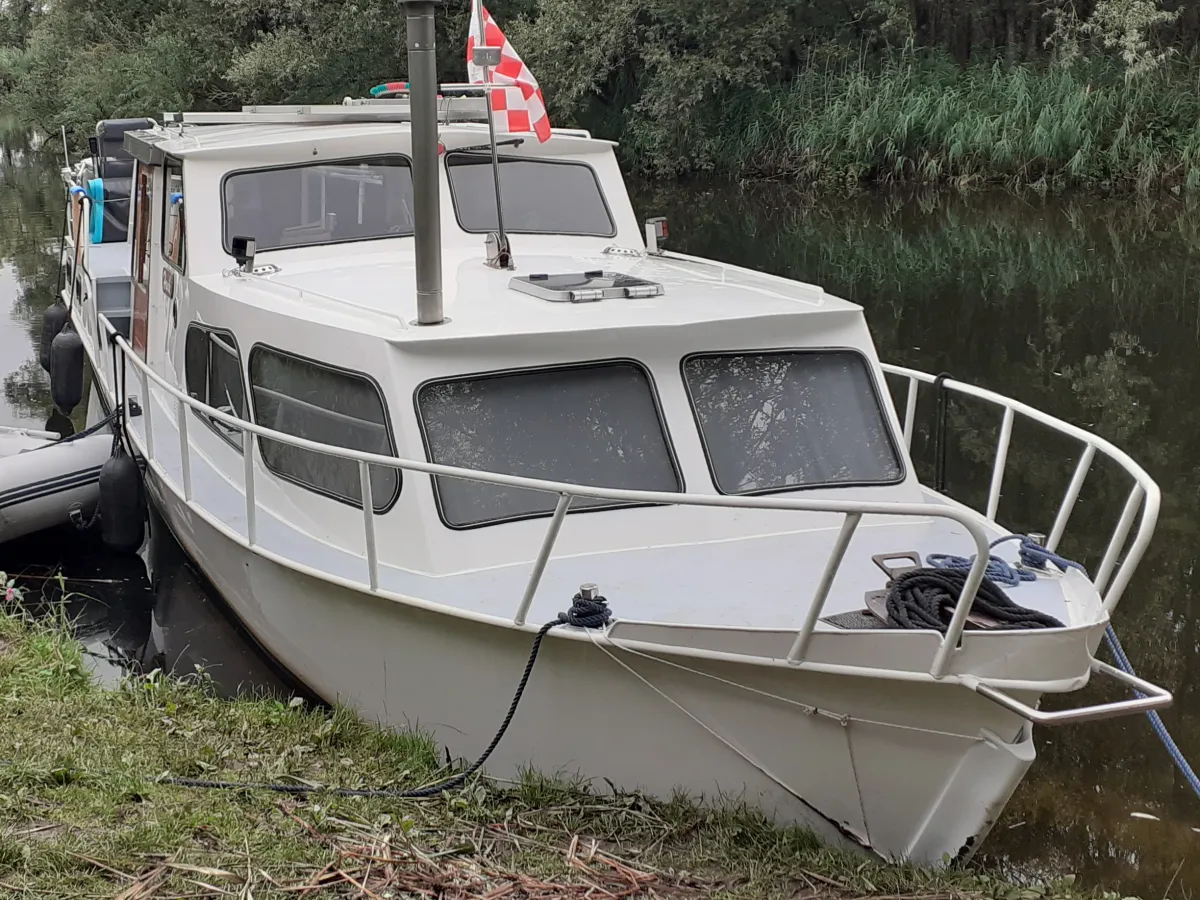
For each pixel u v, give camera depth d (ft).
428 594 14.34
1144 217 61.87
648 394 15.64
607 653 13.37
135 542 22.88
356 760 14.51
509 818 13.28
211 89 94.94
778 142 82.02
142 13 102.68
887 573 13.19
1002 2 81.97
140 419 23.81
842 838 13.43
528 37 83.51
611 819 13.43
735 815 13.46
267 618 17.37
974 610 12.45
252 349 17.85
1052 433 29.68
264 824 12.43
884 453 16.38
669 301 16.97
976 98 74.08
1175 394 32.42
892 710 12.52
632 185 86.63
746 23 82.79
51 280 50.80
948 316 41.98
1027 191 71.26
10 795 12.28
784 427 16.06
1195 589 21.54
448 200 20.90
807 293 17.83
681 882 12.16
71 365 32.73
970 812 12.80
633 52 85.81
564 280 17.74
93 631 20.70
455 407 15.03
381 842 12.23
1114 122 69.46
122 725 14.94
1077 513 24.82
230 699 17.21
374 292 17.85
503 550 14.87
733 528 15.46
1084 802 16.07
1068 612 12.87
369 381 15.29
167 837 11.76
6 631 17.98
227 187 20.35
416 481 14.79
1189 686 18.62
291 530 16.99
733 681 12.97
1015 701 11.85
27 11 150.00
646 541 15.23
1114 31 69.26
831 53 81.82
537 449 15.19
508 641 13.88
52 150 112.57
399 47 84.48
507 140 21.27
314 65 83.76
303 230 20.75
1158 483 26.22
